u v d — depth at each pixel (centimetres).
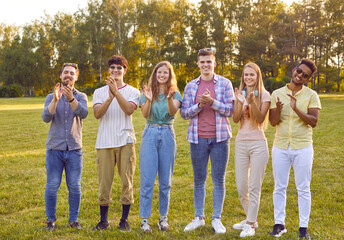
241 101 370
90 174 631
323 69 4906
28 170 673
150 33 4950
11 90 5028
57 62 5803
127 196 383
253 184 370
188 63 5122
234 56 5256
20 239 358
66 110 386
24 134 1164
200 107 375
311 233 362
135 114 1770
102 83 4572
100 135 386
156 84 388
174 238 359
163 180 385
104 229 380
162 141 383
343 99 2855
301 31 4981
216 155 382
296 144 358
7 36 6650
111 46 5022
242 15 5244
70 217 393
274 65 4762
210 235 364
